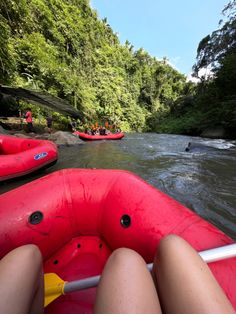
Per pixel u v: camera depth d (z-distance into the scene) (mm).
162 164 5074
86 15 27281
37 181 1465
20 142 4266
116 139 11641
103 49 31594
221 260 838
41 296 710
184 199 2938
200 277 613
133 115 28203
